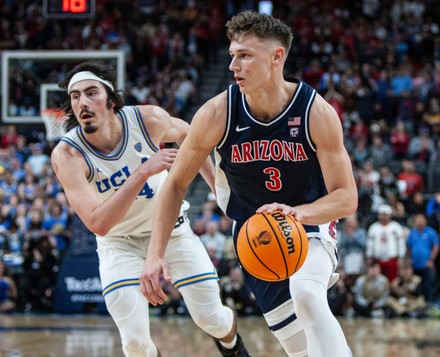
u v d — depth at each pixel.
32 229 11.92
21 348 7.38
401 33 18.12
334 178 3.43
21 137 14.52
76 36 17.66
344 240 11.44
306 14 18.53
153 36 17.89
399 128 14.25
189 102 16.31
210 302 4.39
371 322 10.42
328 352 3.33
